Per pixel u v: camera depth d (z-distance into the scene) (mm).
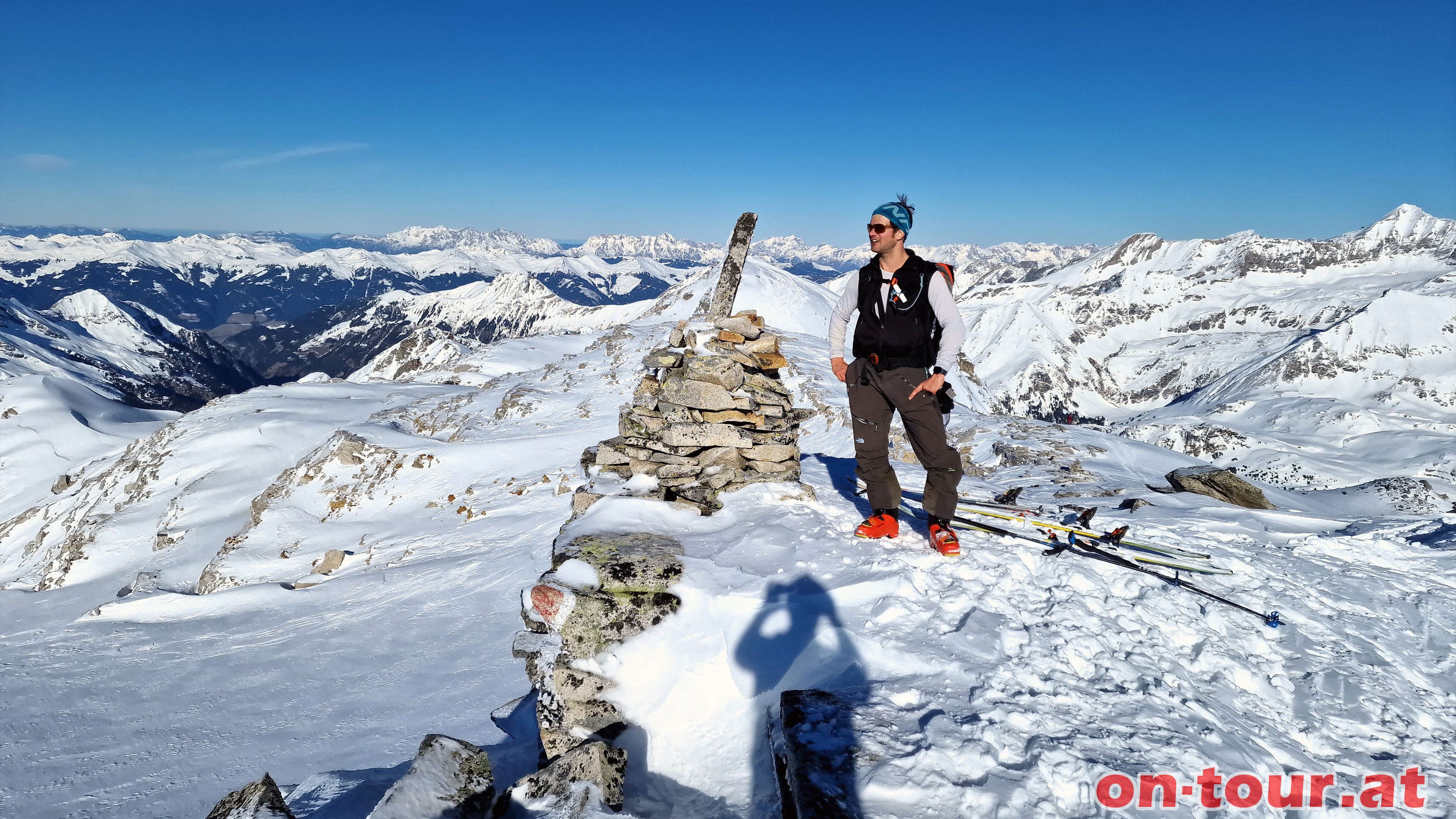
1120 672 3826
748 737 4055
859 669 3893
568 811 3307
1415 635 4949
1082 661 3920
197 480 67875
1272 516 9000
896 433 28734
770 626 4305
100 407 128250
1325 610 5234
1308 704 3951
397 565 40469
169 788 18609
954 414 33594
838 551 5320
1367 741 3643
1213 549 6656
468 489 50250
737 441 6555
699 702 4332
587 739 4391
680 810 3846
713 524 5883
